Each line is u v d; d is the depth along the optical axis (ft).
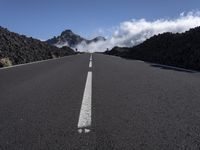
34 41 147.74
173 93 24.22
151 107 19.03
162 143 12.26
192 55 69.92
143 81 32.35
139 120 15.84
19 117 16.99
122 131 13.94
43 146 12.12
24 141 12.78
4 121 16.19
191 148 11.67
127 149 11.62
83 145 12.13
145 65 62.54
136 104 19.98
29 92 26.11
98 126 14.80
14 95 24.73
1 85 31.48
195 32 97.25
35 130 14.35
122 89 26.68
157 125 14.89
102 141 12.58
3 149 11.89
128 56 163.84
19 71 49.96
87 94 24.12
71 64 69.41
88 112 17.75
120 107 19.08
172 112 17.63
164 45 119.65
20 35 135.64
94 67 56.08
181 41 98.78
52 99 22.40
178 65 72.54
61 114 17.42
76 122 15.58
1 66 69.26
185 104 19.92
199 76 37.68
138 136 13.17
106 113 17.48
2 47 89.45
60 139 12.94
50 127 14.79
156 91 25.36
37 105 20.30
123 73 42.06
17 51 98.37
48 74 43.14
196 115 16.89
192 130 14.03
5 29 118.83
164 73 41.91
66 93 25.00
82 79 35.04
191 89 26.25
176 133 13.57
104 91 25.59
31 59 102.53
